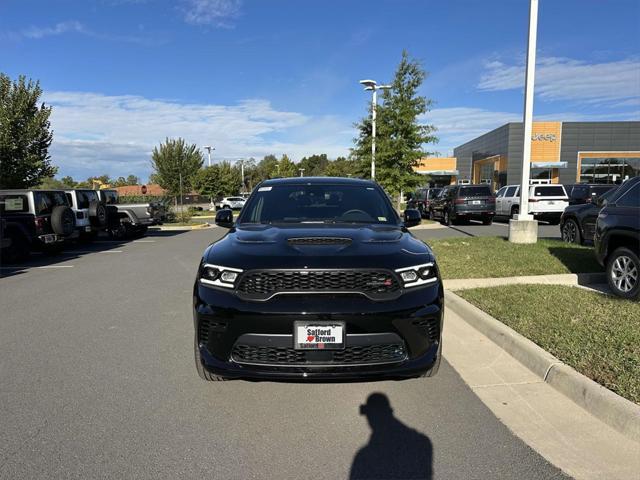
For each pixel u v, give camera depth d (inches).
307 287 124.7
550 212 793.6
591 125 1561.3
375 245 140.4
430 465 107.6
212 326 128.7
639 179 242.7
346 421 128.6
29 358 178.2
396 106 853.8
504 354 176.6
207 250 150.0
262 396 144.3
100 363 172.7
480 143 1948.8
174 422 128.1
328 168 3213.6
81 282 337.4
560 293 245.8
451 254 382.9
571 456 110.2
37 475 103.7
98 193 661.9
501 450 113.1
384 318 123.0
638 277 229.5
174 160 1600.6
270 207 188.5
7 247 434.3
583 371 144.2
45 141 828.6
